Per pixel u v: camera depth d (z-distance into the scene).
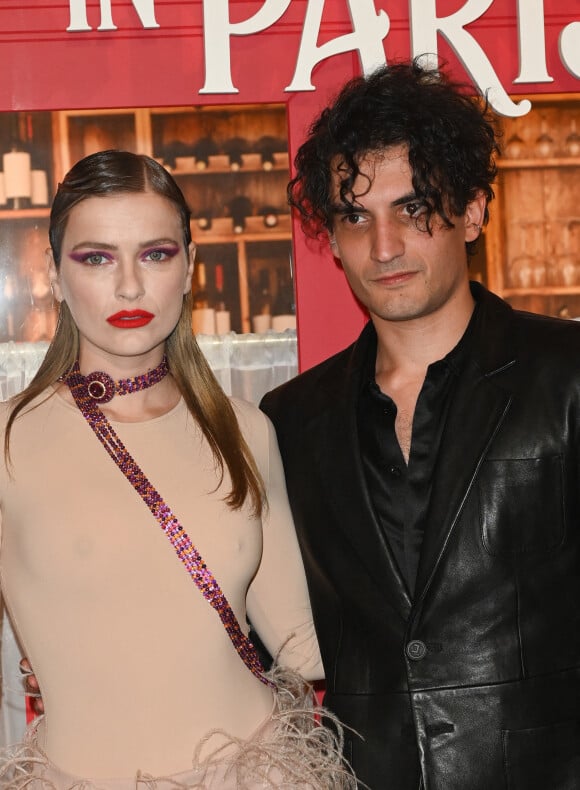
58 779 1.35
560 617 1.49
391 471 1.58
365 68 2.08
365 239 1.58
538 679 1.47
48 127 2.11
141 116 2.13
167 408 1.50
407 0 2.14
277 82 2.13
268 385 2.17
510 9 2.16
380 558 1.53
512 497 1.50
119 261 1.41
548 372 1.54
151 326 1.42
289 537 1.61
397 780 1.49
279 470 1.63
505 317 1.62
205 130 2.14
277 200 2.16
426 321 1.60
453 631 1.48
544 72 2.14
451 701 1.46
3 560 1.42
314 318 2.15
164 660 1.37
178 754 1.36
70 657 1.36
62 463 1.41
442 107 1.59
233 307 2.17
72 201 1.42
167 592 1.38
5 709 2.10
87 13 2.10
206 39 2.08
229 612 1.41
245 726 1.41
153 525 1.40
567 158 2.21
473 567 1.49
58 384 1.49
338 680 1.57
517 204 2.21
